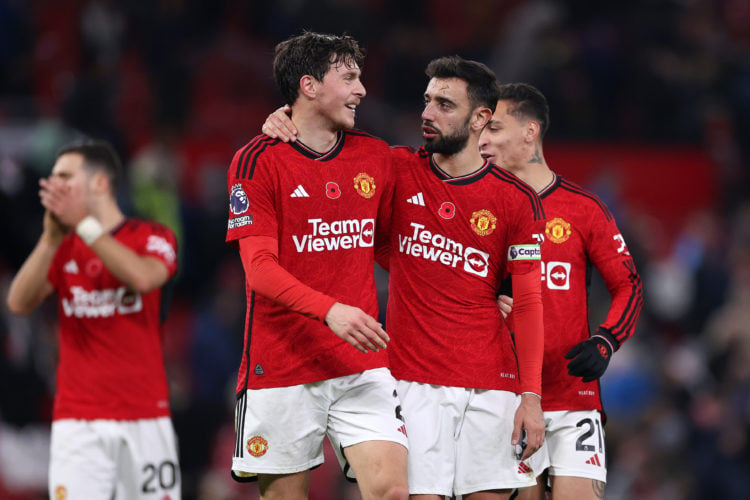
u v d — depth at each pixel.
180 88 44.16
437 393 15.72
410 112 46.06
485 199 15.80
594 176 44.91
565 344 17.36
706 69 50.34
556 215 17.53
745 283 41.78
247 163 15.17
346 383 15.30
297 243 15.24
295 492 15.56
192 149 41.25
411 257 15.92
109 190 19.23
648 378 36.16
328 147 15.52
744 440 33.72
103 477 18.42
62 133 38.94
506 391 15.96
